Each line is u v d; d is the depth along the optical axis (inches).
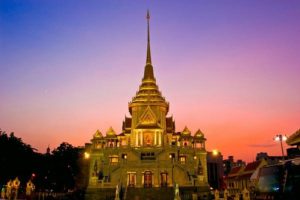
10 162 3161.9
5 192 2669.8
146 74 4603.8
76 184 3959.2
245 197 2075.5
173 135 4414.4
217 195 2549.2
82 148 4207.7
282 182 819.4
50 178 3769.7
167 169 3307.1
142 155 3604.8
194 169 3528.5
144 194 2960.1
